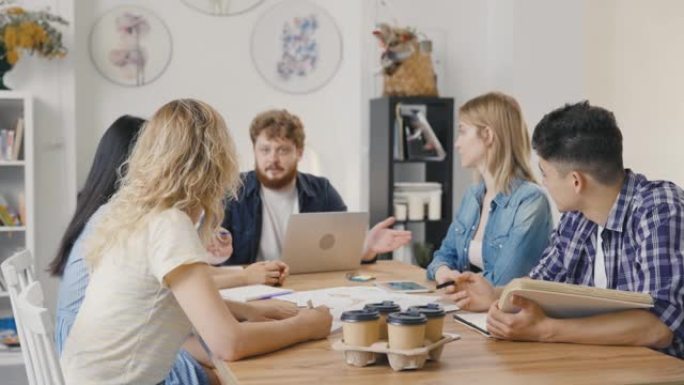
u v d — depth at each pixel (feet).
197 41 15.66
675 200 6.37
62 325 7.22
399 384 5.03
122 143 7.54
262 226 11.05
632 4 17.35
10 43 13.65
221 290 8.27
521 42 15.67
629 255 6.56
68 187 14.73
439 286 7.52
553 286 5.91
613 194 6.61
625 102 17.57
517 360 5.60
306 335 6.14
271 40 16.01
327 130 16.40
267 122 10.94
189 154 5.91
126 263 5.83
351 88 16.15
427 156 15.48
